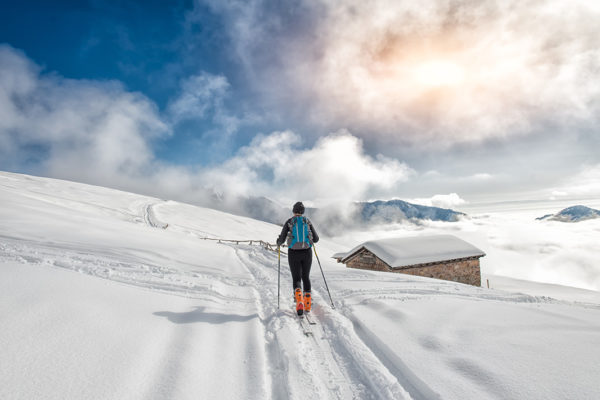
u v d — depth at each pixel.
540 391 1.91
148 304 3.56
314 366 2.63
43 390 1.70
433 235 18.42
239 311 4.08
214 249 16.75
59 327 2.42
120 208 62.12
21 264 3.95
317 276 6.97
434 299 4.25
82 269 5.47
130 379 1.99
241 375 2.37
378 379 2.31
